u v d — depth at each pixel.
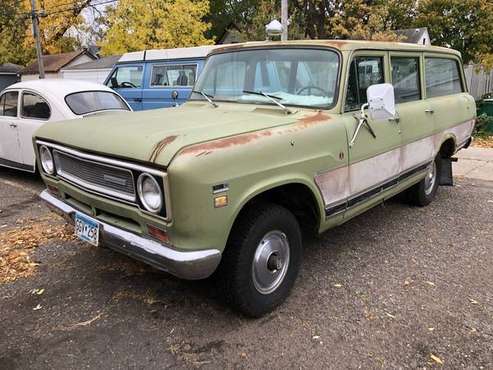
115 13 23.05
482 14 16.22
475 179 7.57
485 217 5.55
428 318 3.33
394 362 2.87
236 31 31.19
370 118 3.99
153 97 10.45
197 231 2.71
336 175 3.66
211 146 2.77
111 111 7.08
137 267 4.13
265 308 3.33
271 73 4.03
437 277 3.97
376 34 16.72
